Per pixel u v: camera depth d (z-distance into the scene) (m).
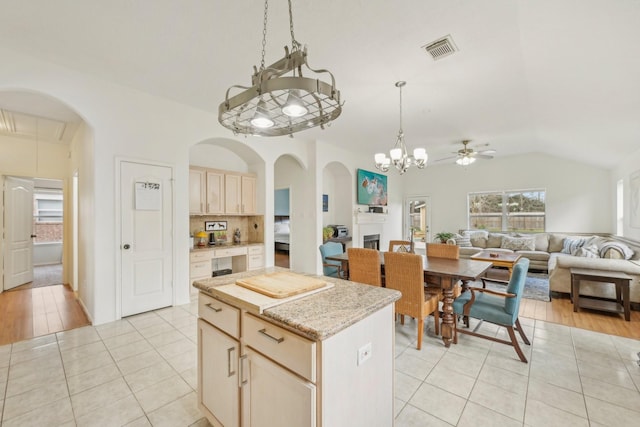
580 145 4.83
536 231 6.63
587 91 2.81
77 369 2.19
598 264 3.59
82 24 2.13
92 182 3.02
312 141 5.44
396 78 2.87
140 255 3.28
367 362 1.27
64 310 3.52
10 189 4.54
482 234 6.75
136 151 3.24
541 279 5.09
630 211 4.71
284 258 7.50
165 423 1.65
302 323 1.07
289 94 1.30
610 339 2.71
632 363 2.28
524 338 2.57
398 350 2.53
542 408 1.76
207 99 3.50
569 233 6.21
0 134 4.30
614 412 1.72
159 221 3.44
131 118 3.20
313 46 2.34
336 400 1.08
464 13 1.94
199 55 2.55
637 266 3.36
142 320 3.12
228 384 1.41
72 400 1.84
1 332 2.86
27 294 4.28
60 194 7.78
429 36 2.21
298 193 5.92
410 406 1.79
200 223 4.60
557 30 2.01
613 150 4.61
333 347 1.07
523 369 2.21
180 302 3.63
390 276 2.66
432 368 2.22
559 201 6.34
